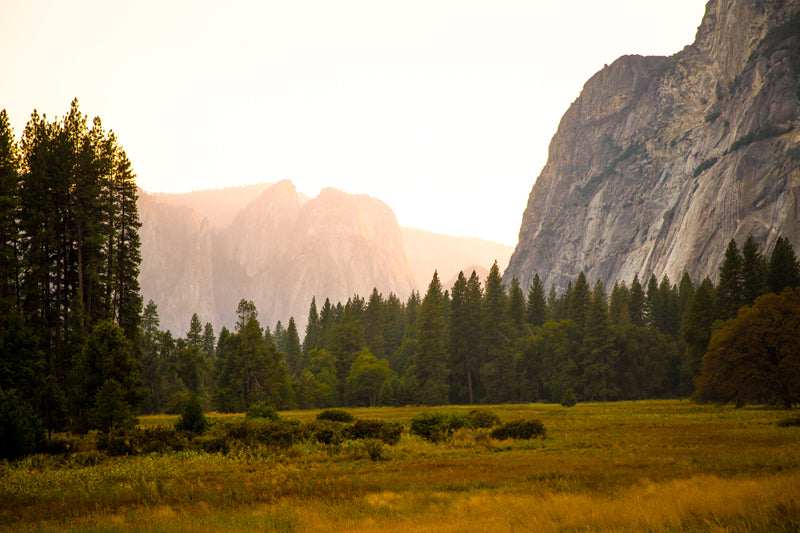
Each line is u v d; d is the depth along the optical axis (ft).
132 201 215.92
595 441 118.32
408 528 49.73
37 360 139.33
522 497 60.85
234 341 327.06
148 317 357.20
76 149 198.49
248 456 109.40
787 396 205.05
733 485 59.26
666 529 45.91
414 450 115.34
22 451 106.73
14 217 169.68
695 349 310.65
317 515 57.36
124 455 112.37
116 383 147.64
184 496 72.59
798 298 217.15
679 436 120.67
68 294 187.83
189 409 143.02
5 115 168.14
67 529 56.18
